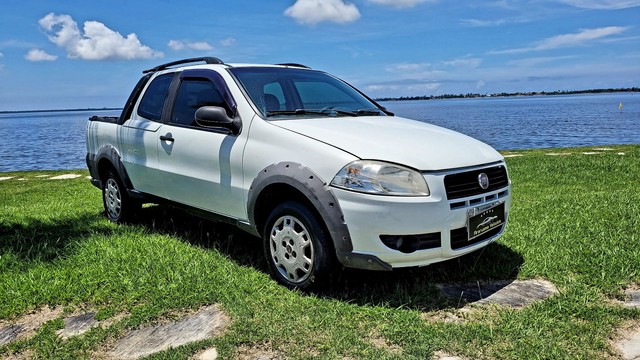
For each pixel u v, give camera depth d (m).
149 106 4.93
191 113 4.38
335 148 3.26
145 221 5.52
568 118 59.78
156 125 4.68
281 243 3.55
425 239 3.12
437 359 2.55
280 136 3.54
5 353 2.74
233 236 4.85
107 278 3.64
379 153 3.18
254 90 4.04
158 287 3.45
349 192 3.10
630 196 6.22
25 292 3.44
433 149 3.31
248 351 2.66
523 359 2.52
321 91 4.54
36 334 2.92
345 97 4.62
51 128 83.31
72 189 9.29
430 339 2.72
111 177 5.46
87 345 2.76
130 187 5.14
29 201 8.05
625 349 2.60
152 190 4.80
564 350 2.58
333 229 3.15
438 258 3.20
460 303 3.23
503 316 2.98
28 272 3.83
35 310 3.26
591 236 4.53
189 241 4.70
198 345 2.71
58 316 3.16
